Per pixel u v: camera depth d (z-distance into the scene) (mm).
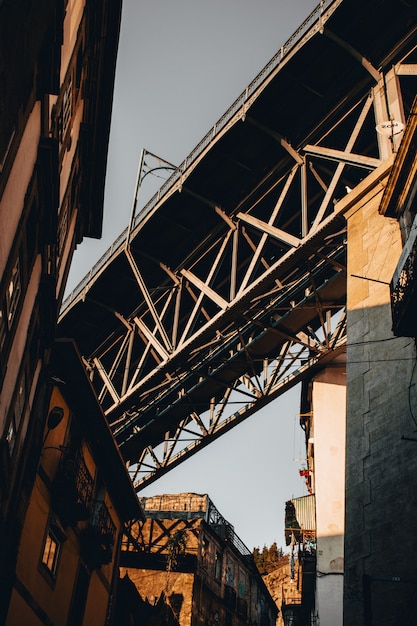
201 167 22875
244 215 22906
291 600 34750
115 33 15344
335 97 20109
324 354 22859
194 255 25578
